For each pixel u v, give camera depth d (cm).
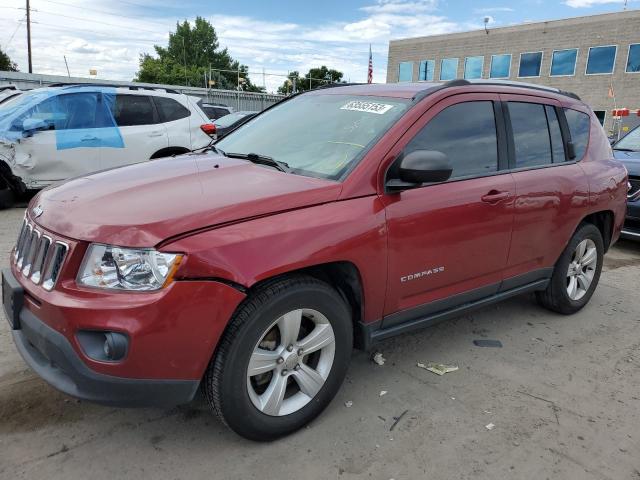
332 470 246
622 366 362
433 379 333
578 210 409
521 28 3569
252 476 240
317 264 253
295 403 270
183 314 219
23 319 242
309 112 362
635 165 655
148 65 8569
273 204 249
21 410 281
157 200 244
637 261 646
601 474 251
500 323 428
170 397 228
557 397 318
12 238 616
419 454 260
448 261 318
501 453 263
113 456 250
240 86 8800
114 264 217
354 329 296
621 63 3180
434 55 4062
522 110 379
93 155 787
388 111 316
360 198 275
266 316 240
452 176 320
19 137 737
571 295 439
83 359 216
